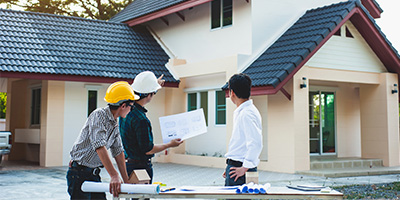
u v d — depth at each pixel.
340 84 15.04
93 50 15.22
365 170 12.30
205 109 15.30
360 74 13.84
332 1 15.52
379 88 14.30
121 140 4.61
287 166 12.13
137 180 4.06
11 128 15.95
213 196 3.77
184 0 14.74
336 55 13.30
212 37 14.99
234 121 4.38
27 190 8.93
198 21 15.65
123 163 4.25
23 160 15.91
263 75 11.98
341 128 14.96
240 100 4.32
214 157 13.96
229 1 14.43
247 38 13.57
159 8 15.83
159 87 4.60
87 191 3.93
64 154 14.02
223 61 13.58
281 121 12.43
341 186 9.51
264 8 13.76
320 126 14.33
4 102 25.59
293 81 12.14
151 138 4.54
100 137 3.90
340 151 14.84
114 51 15.62
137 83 4.53
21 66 12.94
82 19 16.84
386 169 12.75
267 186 3.97
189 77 15.94
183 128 4.69
